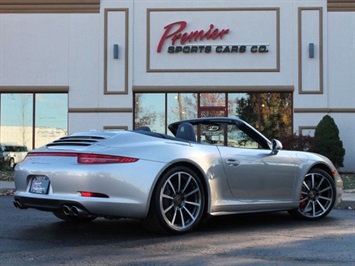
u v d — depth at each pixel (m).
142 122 17.25
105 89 17.09
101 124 17.08
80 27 17.25
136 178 5.12
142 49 17.19
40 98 17.47
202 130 6.83
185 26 17.12
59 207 5.08
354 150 16.73
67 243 5.18
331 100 16.86
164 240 5.31
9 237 5.50
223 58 17.06
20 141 17.48
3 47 17.30
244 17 17.06
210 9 17.12
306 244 5.22
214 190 5.70
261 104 17.12
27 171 5.40
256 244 5.20
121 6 17.20
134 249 4.90
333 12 16.95
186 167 5.51
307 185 6.79
